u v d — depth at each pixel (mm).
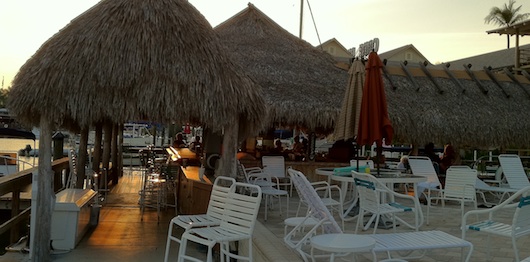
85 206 7109
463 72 13664
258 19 13445
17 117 5629
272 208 8320
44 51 5617
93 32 5535
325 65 12555
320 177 11617
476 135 11734
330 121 10766
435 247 3896
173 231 7426
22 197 10188
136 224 7926
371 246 3488
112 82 5375
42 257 5480
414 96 12125
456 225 7211
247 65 11617
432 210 8789
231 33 12836
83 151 8805
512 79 14000
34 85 5359
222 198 4980
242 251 5836
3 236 9422
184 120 5922
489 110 12352
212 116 5652
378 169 7516
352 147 12539
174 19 5801
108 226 7719
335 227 4293
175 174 11055
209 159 9555
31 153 21938
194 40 5801
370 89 7203
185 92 5547
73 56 5418
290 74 11680
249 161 11195
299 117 10586
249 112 6098
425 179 7031
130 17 5645
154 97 5438
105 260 5719
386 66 13047
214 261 5816
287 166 11422
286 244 4797
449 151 12188
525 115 12617
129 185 13461
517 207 4242
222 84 5762
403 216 7980
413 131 11258
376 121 7094
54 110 5383
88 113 5391
